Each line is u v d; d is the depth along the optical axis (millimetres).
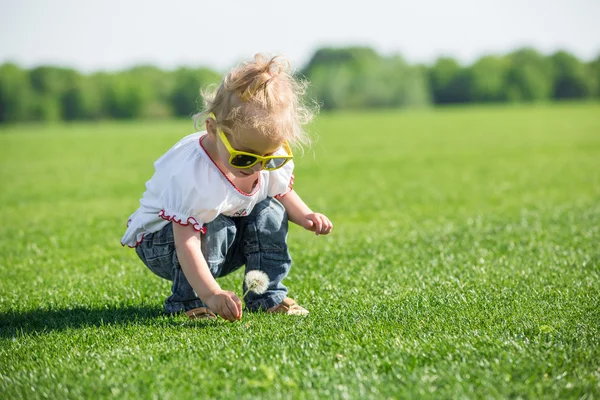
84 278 4375
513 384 2236
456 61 70188
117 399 2238
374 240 5453
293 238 5844
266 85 2871
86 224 6906
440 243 5176
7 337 3062
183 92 59656
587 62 68125
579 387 2193
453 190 9320
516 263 4316
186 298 3338
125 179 12188
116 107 58156
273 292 3398
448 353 2520
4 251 5438
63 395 2295
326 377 2346
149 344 2793
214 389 2281
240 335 2885
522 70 67750
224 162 3049
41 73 56125
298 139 3057
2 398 2305
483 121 32688
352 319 3098
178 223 3062
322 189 9969
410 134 24938
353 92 65188
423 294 3594
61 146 23438
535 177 10648
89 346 2842
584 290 3543
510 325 2908
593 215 6270
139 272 4535
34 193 10242
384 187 9969
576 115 35875
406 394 2178
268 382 2291
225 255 3279
